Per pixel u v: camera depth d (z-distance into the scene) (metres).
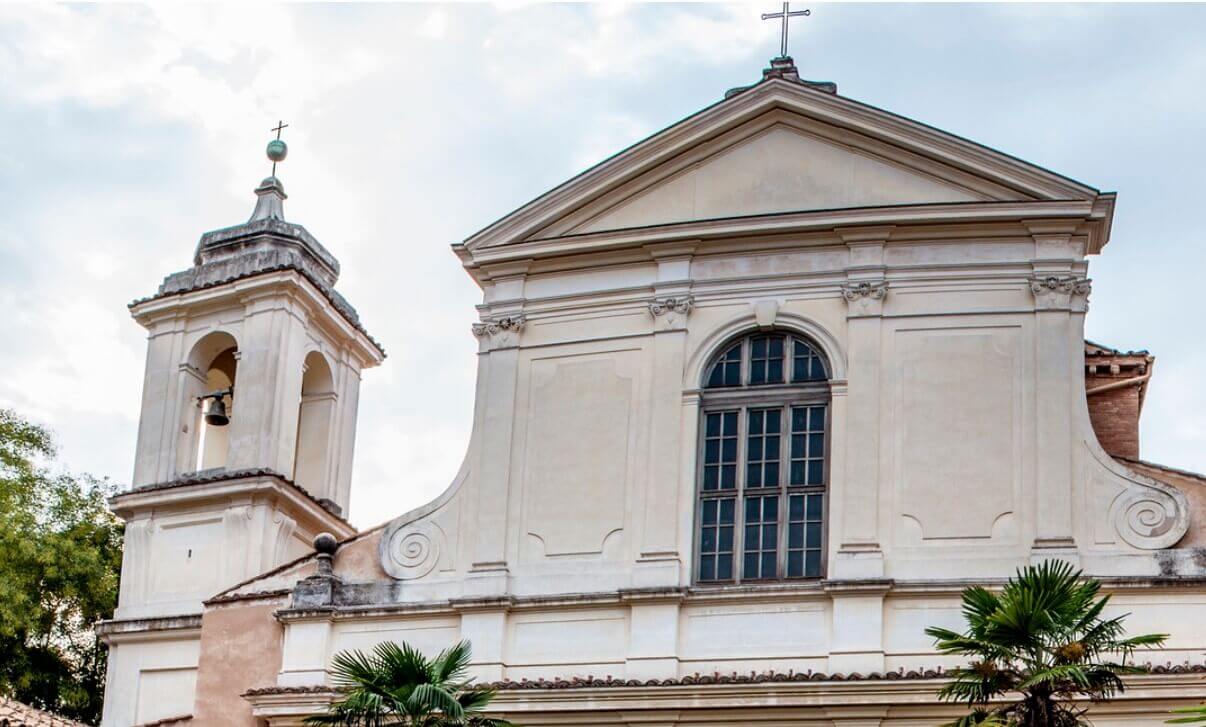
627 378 28.95
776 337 28.75
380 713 23.19
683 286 29.11
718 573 27.72
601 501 28.36
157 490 33.28
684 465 28.20
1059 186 28.06
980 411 27.52
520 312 29.81
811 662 26.70
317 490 34.69
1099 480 26.86
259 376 33.72
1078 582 26.16
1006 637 21.55
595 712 26.88
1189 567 26.12
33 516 43.31
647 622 27.36
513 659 27.80
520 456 28.98
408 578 28.78
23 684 42.25
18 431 45.31
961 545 26.91
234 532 32.69
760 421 28.38
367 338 36.12
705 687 26.50
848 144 29.16
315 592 28.92
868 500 27.33
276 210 36.41
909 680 25.81
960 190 28.61
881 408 27.80
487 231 30.08
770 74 29.62
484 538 28.53
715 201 29.44
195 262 36.00
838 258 28.73
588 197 29.84
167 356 34.75
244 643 29.02
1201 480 26.64
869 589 26.66
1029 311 27.89
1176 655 25.64
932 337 28.02
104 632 32.88
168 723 28.98
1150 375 30.14
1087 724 22.97
